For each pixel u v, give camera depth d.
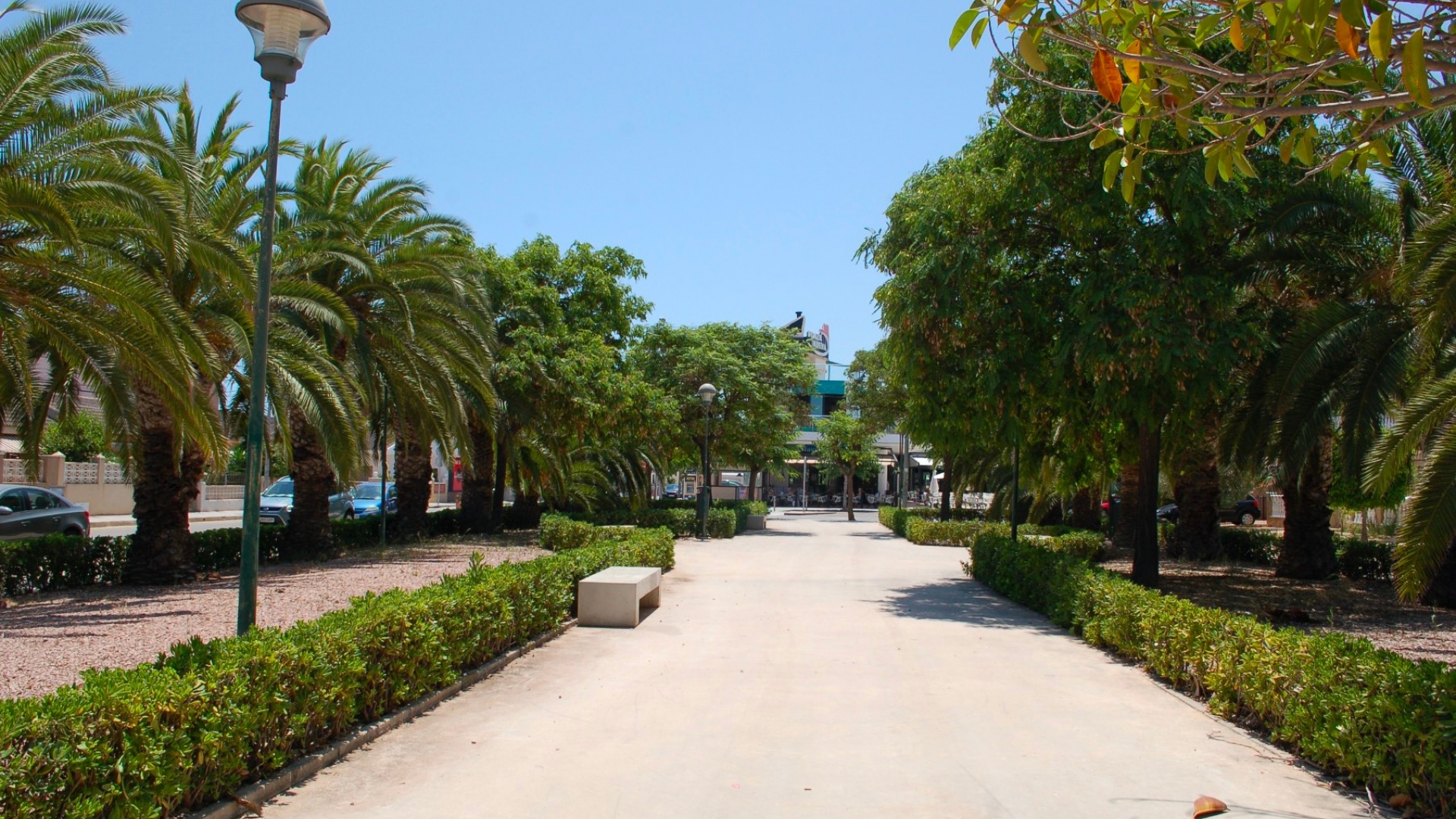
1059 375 13.41
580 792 5.15
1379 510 22.92
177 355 9.98
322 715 5.68
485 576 9.16
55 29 9.91
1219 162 5.73
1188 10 6.88
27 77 9.47
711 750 6.03
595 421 23.47
